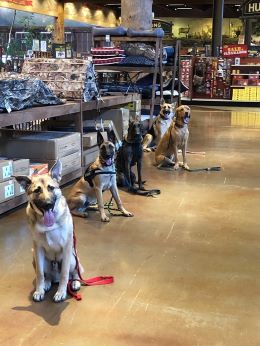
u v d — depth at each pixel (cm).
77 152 538
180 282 288
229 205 456
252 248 346
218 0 1692
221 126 1059
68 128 615
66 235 255
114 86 809
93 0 1883
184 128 602
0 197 409
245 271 306
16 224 394
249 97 1597
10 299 266
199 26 2653
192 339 226
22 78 450
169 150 619
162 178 567
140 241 358
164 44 1025
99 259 323
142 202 465
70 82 558
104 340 225
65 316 247
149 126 809
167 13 2469
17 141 493
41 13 1595
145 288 280
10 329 235
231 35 2650
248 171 605
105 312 252
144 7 894
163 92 917
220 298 268
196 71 1638
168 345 221
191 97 1648
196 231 382
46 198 238
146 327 237
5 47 1128
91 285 282
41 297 264
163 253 335
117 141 516
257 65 1587
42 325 239
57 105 495
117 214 424
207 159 682
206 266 313
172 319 245
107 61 789
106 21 2217
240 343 223
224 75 1617
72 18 1859
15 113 421
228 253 336
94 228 387
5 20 1426
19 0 1441
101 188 405
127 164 497
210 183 543
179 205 455
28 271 304
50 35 1656
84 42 1922
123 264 315
